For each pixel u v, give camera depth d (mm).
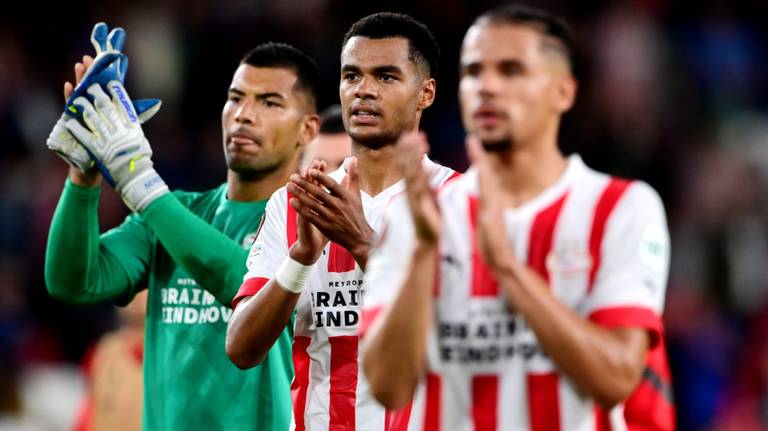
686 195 45281
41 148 48625
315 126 18172
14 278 42875
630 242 11648
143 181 16516
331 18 49375
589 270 11656
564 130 46125
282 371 16734
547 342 10953
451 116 45969
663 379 12195
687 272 42031
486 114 11469
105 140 16406
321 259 15500
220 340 17172
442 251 11961
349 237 14195
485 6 48531
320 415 15414
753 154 47062
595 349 10977
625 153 45844
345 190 14219
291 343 16766
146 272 18328
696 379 37438
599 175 12164
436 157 45188
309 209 14125
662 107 48125
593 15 49906
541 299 10922
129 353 25984
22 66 50719
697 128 47750
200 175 46469
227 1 50219
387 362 11508
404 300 11320
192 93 48719
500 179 11938
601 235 11695
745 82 49844
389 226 12305
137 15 50062
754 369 34875
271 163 17656
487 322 11781
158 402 17500
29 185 46688
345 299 15398
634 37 49250
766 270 41750
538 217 11828
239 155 17531
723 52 49969
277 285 14500
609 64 48844
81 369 40344
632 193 11852
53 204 44812
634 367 11219
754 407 34156
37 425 37344
